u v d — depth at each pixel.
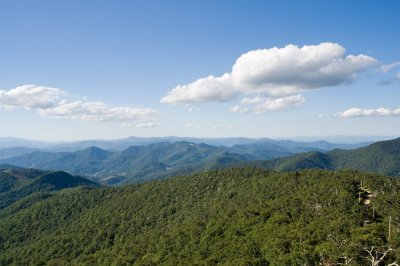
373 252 84.69
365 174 159.00
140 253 153.50
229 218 146.00
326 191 137.50
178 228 161.75
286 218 125.75
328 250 92.81
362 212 117.25
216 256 118.38
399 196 124.50
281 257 98.81
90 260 164.75
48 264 171.12
